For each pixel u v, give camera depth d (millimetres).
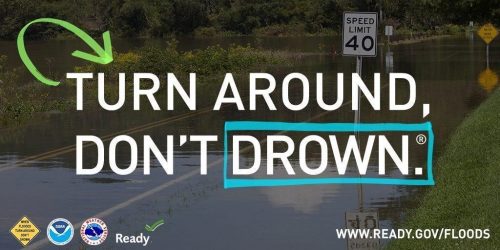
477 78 33625
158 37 121812
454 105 23281
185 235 9422
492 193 10336
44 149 17438
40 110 25891
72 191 12461
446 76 35344
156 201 11500
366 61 50719
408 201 11102
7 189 12750
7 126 22156
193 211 10734
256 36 126688
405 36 97875
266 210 10703
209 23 130375
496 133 15602
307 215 10352
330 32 129250
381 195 11586
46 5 109375
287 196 11672
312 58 55719
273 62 49031
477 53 56750
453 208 10094
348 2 127750
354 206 10852
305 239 9125
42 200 11781
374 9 121688
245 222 10023
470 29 99438
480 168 12422
